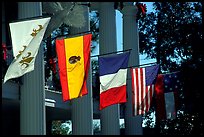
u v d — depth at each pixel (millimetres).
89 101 20219
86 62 13648
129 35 26734
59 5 16969
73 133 20125
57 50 13555
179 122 32500
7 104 18266
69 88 13539
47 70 24047
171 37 32812
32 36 11516
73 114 20188
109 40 23234
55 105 19656
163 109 20891
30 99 15383
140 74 18594
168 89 21000
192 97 29953
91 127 20156
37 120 15328
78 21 17672
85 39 13680
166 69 32688
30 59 11508
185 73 29984
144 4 26906
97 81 25141
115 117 22297
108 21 23344
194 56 30344
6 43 18219
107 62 15836
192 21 31688
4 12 19000
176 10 32562
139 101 18391
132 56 26328
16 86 15648
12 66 11383
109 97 15711
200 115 30594
